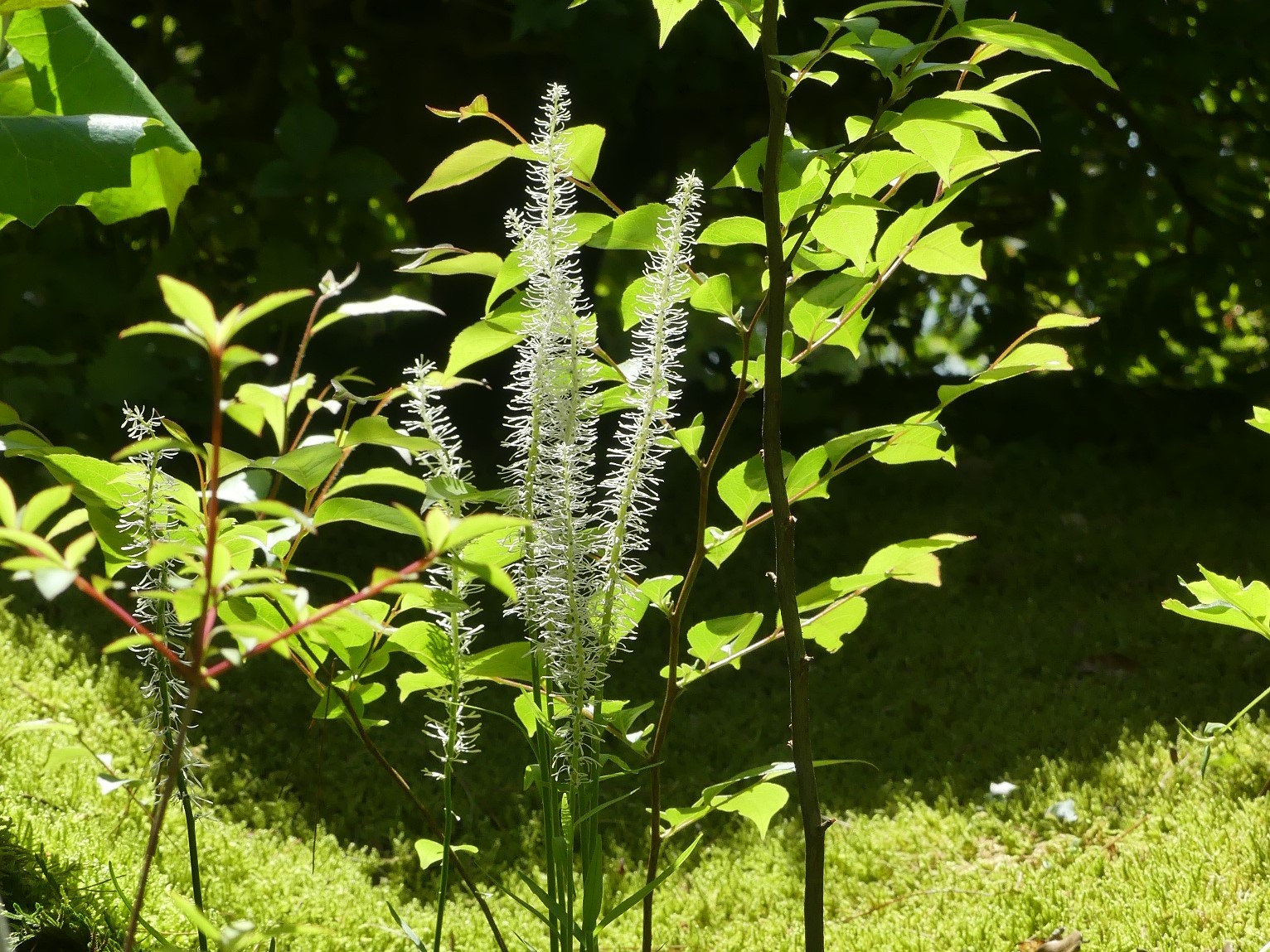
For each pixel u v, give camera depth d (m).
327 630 1.44
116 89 1.67
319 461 1.33
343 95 5.83
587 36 4.29
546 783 1.62
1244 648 3.71
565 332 1.50
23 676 3.10
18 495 4.11
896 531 4.89
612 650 1.64
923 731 3.44
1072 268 6.94
